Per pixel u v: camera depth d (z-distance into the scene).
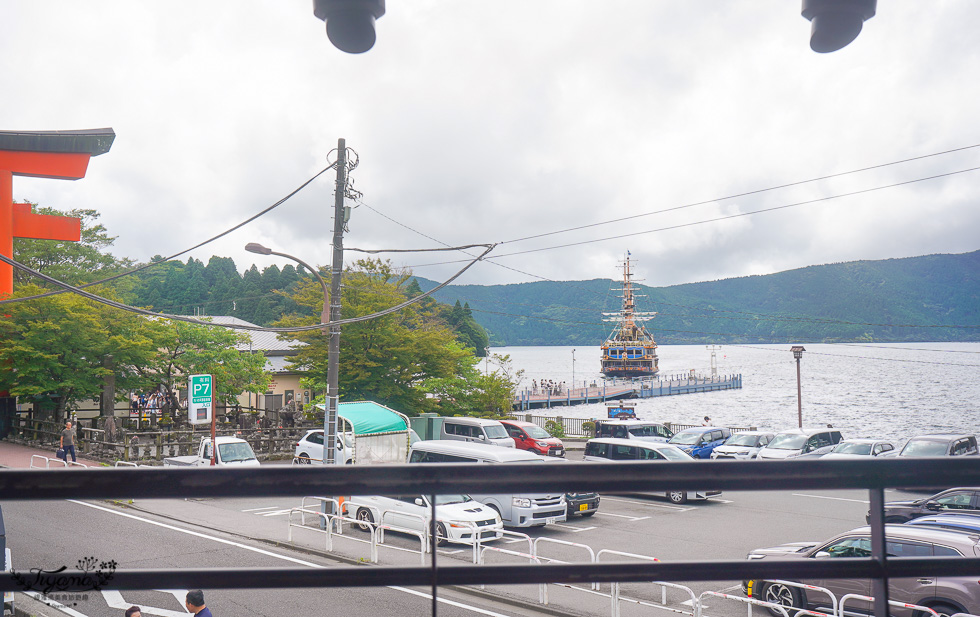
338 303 19.62
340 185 19.55
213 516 19.06
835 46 2.33
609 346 147.50
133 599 11.79
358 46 2.40
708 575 1.58
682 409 86.00
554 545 16.69
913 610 9.70
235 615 11.19
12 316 30.20
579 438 45.06
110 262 43.94
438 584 1.54
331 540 15.36
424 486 1.46
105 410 32.72
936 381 134.38
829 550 10.94
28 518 18.03
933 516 13.45
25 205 14.48
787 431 30.56
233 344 36.91
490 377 39.12
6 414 34.41
